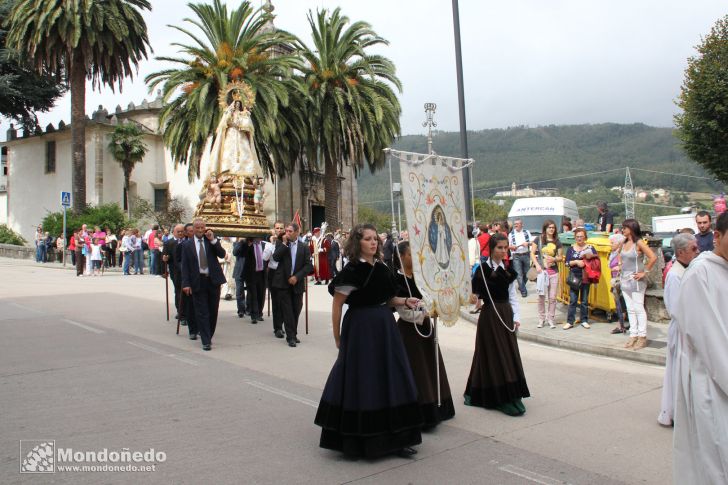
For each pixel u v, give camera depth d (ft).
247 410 19.80
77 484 13.75
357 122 91.97
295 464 15.23
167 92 85.81
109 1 100.37
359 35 94.58
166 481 13.98
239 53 88.74
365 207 236.02
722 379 9.62
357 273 16.01
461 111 52.47
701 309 9.91
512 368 20.07
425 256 18.29
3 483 13.76
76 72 102.78
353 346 15.87
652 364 28.37
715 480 9.81
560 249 37.68
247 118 53.62
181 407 19.98
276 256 31.86
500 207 241.96
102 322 37.37
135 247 80.89
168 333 34.27
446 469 15.08
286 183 119.44
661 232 82.28
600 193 276.41
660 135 634.02
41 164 128.26
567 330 35.78
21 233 131.23
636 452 16.55
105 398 20.85
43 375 24.07
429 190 19.08
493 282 20.43
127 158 113.19
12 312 41.04
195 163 89.66
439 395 18.29
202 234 30.63
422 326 18.74
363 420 15.33
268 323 38.88
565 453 16.40
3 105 127.54
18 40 99.40
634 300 30.50
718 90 87.15
